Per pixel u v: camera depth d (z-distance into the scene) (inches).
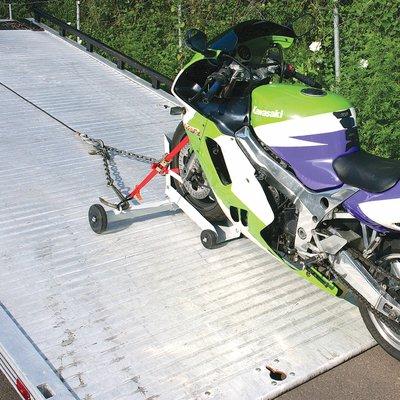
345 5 332.8
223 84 164.1
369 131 250.1
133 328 143.6
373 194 131.4
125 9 486.6
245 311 151.8
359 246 139.5
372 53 271.3
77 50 362.3
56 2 525.0
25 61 335.3
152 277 163.0
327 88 292.0
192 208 184.1
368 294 133.8
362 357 143.1
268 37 166.1
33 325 142.5
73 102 286.7
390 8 307.7
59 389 122.6
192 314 149.6
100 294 155.0
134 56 430.0
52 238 177.9
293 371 133.6
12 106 274.7
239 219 167.0
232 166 162.1
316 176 142.9
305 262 146.5
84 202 198.8
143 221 190.1
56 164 223.9
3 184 206.7
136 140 251.3
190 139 176.1
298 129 145.4
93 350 135.9
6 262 165.6
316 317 151.4
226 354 137.3
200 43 156.9
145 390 125.9
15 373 129.2
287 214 154.2
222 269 168.2
